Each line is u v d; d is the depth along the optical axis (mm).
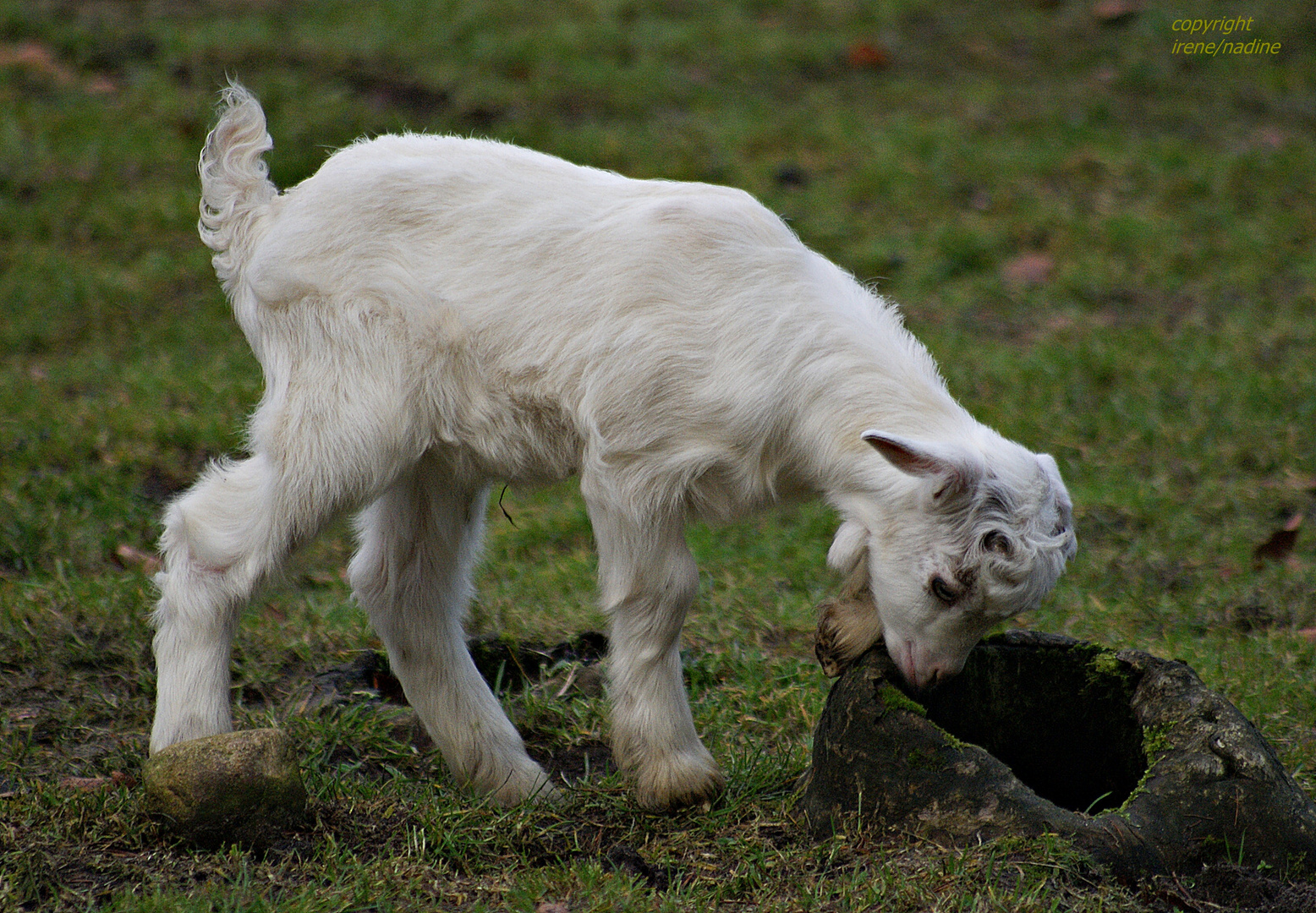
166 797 6230
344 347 6844
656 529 6805
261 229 7344
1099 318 14883
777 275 6961
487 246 6953
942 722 6883
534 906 5820
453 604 7520
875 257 15867
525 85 19000
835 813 6375
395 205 7008
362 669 8906
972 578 6352
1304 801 6043
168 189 16406
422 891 5957
